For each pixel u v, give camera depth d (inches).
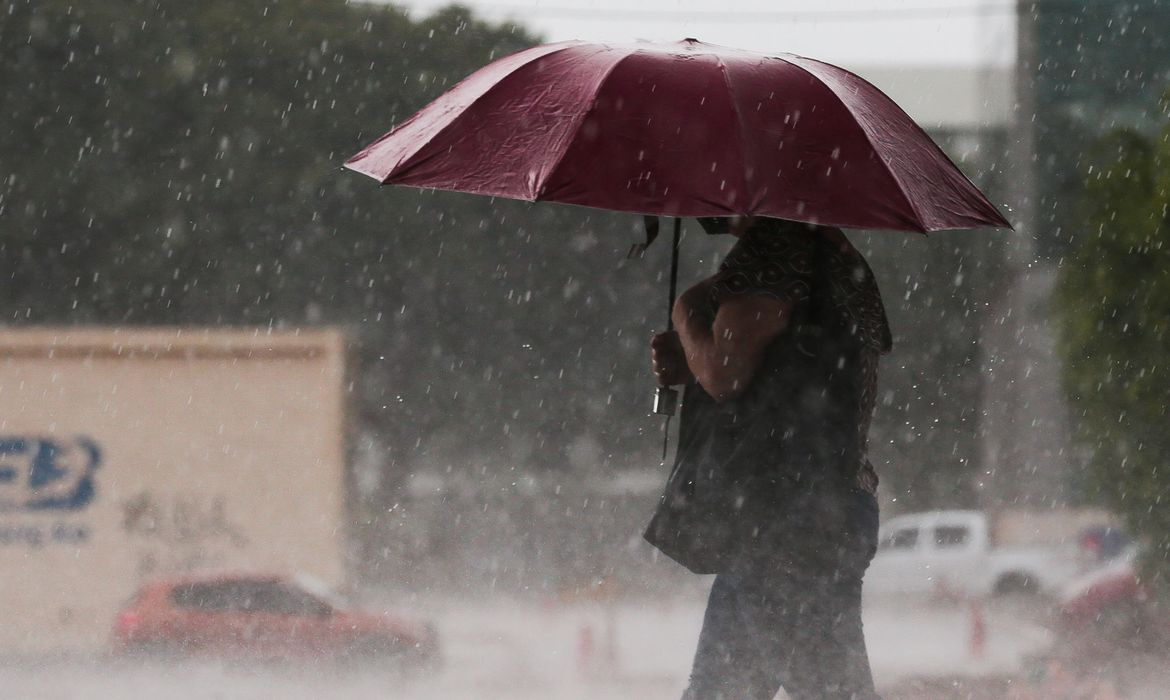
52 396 1668.3
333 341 1752.0
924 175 369.7
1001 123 2172.7
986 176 2204.7
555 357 2748.5
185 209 2829.7
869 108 373.1
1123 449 1151.6
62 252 2780.5
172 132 2844.5
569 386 2689.5
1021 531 1766.7
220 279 2819.9
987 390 2017.7
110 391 1678.2
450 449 2495.1
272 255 2851.9
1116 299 1184.2
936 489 2127.2
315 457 1740.9
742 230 399.5
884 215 341.4
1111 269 1188.5
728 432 370.6
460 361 2780.5
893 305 2400.3
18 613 1496.1
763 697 369.7
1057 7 1980.8
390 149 375.6
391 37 2925.7
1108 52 1959.9
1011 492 1865.2
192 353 1734.7
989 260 2113.7
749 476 368.2
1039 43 1988.2
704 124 340.2
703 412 377.4
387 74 2920.8
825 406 366.0
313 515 1684.3
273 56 2878.9
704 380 367.6
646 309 2883.9
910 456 2188.7
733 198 329.1
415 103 2920.8
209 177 2839.6
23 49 2780.5
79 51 2807.6
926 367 2341.3
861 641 368.5
